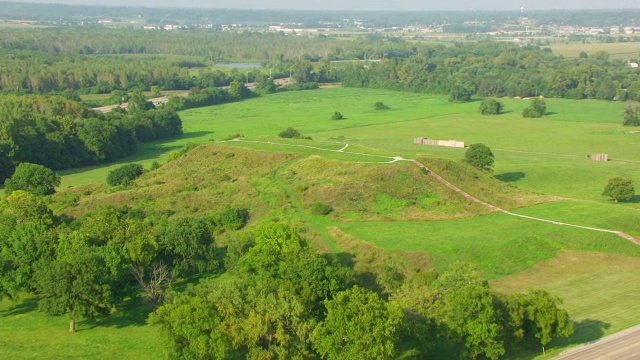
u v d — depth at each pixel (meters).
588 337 76.62
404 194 120.88
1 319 87.62
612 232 105.50
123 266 88.50
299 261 82.75
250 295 74.25
